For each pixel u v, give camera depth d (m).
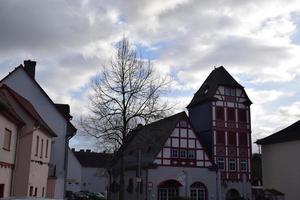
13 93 24.28
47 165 29.77
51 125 34.38
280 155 44.66
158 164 46.44
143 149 50.84
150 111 33.06
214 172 49.00
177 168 47.22
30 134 23.56
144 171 46.97
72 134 36.19
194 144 48.78
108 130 32.69
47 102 34.44
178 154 47.69
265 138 47.25
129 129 33.09
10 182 22.14
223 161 50.94
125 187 53.16
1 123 19.66
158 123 40.09
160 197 45.91
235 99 53.75
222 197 49.44
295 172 42.19
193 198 44.00
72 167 72.94
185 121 48.94
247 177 51.84
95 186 87.94
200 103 54.72
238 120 53.25
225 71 54.91
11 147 21.94
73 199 58.56
